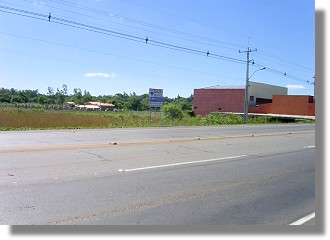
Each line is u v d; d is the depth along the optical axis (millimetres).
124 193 6809
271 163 11031
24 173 8172
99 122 34094
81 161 9977
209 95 70312
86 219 5324
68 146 13023
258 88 70188
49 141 14961
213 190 7344
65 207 5828
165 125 30766
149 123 33062
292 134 23094
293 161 11555
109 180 7801
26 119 34219
